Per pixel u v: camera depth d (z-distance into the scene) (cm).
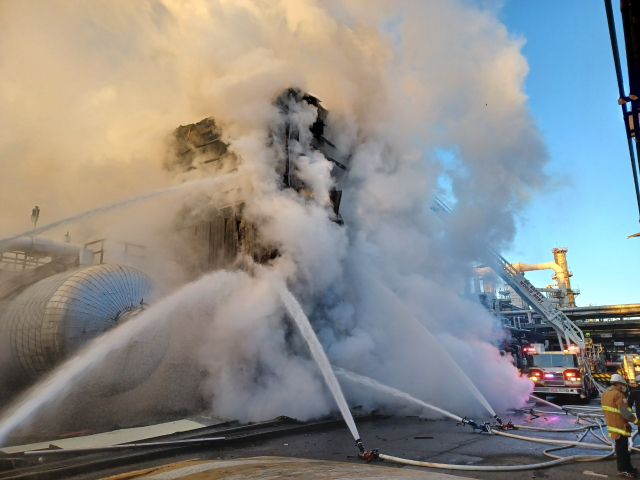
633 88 571
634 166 736
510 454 749
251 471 575
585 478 596
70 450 707
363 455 724
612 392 623
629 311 4309
